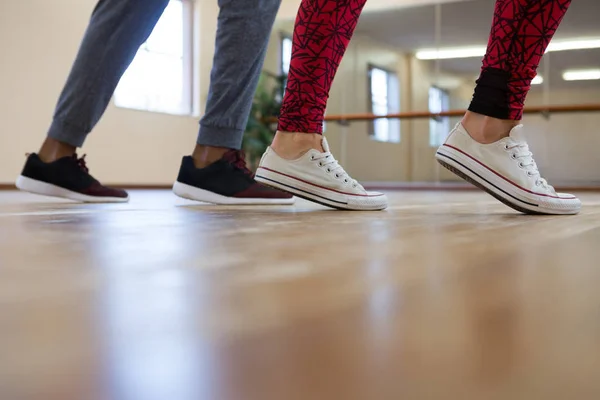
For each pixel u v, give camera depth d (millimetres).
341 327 225
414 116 5738
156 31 5164
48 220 894
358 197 1269
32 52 4223
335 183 1255
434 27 5684
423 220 947
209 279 360
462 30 5594
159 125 5094
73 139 1564
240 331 219
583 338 208
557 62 5199
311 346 194
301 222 887
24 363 176
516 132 1114
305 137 1239
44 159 1570
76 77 1488
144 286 332
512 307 271
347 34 1191
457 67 5621
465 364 171
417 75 5742
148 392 146
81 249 524
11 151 4117
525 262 448
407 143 5785
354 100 5957
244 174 1567
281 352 186
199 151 1546
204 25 5535
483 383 152
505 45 1069
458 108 5625
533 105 5273
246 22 1453
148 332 218
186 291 316
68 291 315
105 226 790
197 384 152
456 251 522
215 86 1507
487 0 5508
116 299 291
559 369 166
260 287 330
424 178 5734
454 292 314
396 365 169
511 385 150
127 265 424
